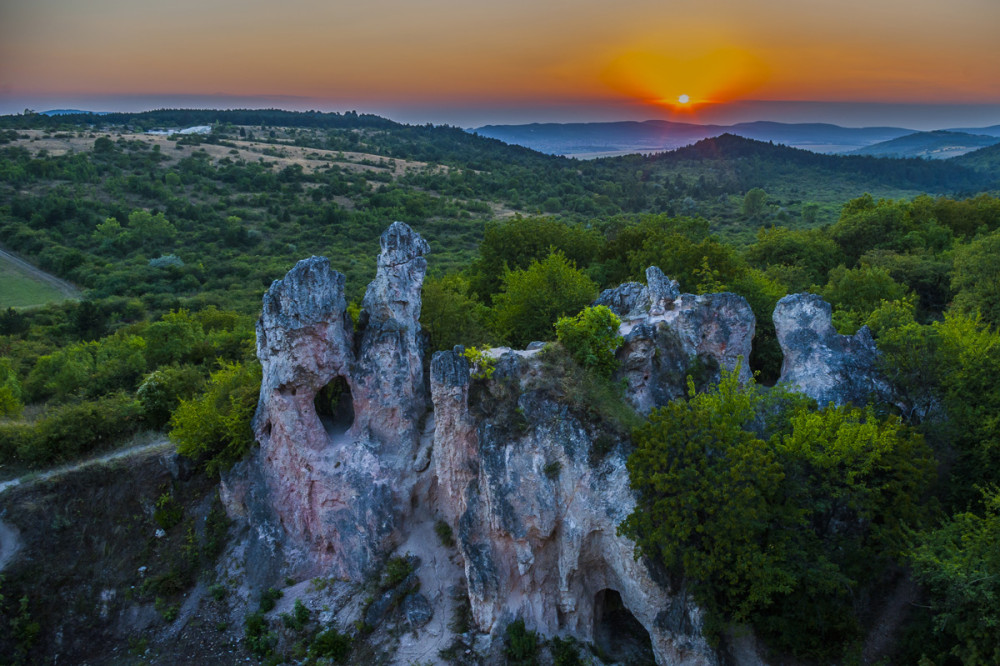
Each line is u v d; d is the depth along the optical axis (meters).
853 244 58.00
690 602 21.66
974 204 62.19
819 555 21.19
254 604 27.39
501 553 24.48
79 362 51.75
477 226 128.88
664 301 29.73
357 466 27.45
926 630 21.02
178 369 40.50
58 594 28.19
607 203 162.88
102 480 30.58
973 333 27.64
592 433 23.86
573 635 24.34
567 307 36.97
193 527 29.88
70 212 115.50
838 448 21.56
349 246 113.88
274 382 27.38
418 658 24.08
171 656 26.30
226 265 102.00
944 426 24.67
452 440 25.31
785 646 22.06
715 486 20.67
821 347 27.59
